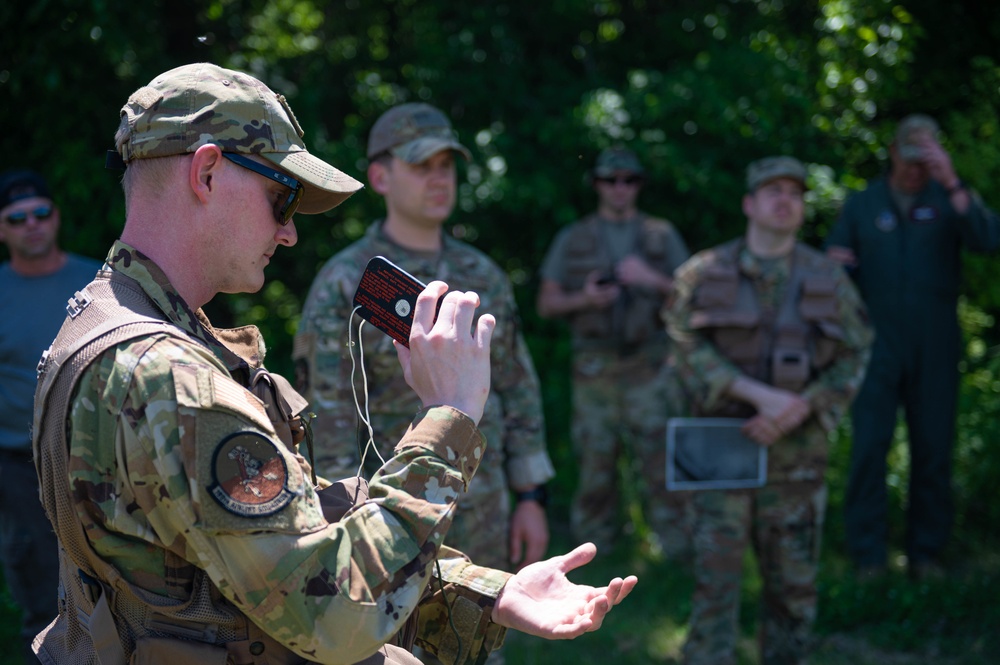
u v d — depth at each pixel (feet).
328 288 9.64
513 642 14.57
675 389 17.98
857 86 22.41
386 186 10.24
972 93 22.59
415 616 5.46
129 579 4.44
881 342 16.81
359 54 21.66
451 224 21.07
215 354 4.81
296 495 4.34
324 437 9.33
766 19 22.38
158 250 4.73
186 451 4.17
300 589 4.21
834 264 12.83
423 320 4.98
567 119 20.65
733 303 12.69
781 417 12.05
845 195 20.70
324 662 4.31
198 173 4.62
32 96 17.93
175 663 4.38
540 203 19.88
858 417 16.97
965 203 16.16
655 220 18.84
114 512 4.31
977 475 18.62
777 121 20.88
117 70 18.26
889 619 15.11
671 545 18.08
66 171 17.74
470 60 21.50
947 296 16.81
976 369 20.56
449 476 4.65
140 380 4.23
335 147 19.83
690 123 21.03
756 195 12.82
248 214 4.75
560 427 20.70
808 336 12.55
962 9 22.54
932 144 16.24
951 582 15.96
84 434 4.32
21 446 11.46
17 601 11.69
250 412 4.35
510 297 10.50
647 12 22.63
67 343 4.52
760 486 12.35
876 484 16.85
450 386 4.86
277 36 21.63
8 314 11.80
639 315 18.17
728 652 12.45
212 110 4.64
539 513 10.55
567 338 21.20
